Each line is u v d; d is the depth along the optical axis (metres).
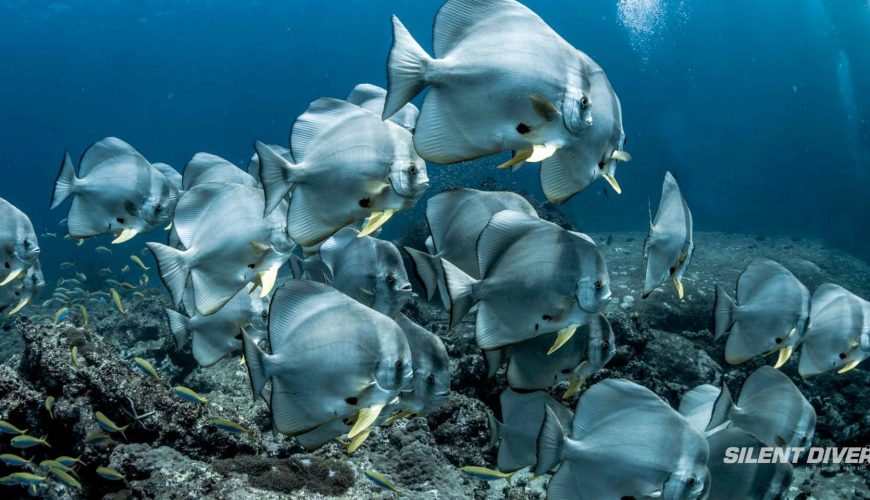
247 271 3.66
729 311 4.19
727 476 3.54
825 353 4.46
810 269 17.70
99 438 5.55
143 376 6.24
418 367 3.91
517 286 2.97
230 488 5.01
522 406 4.17
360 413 2.83
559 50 2.35
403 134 3.08
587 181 2.71
